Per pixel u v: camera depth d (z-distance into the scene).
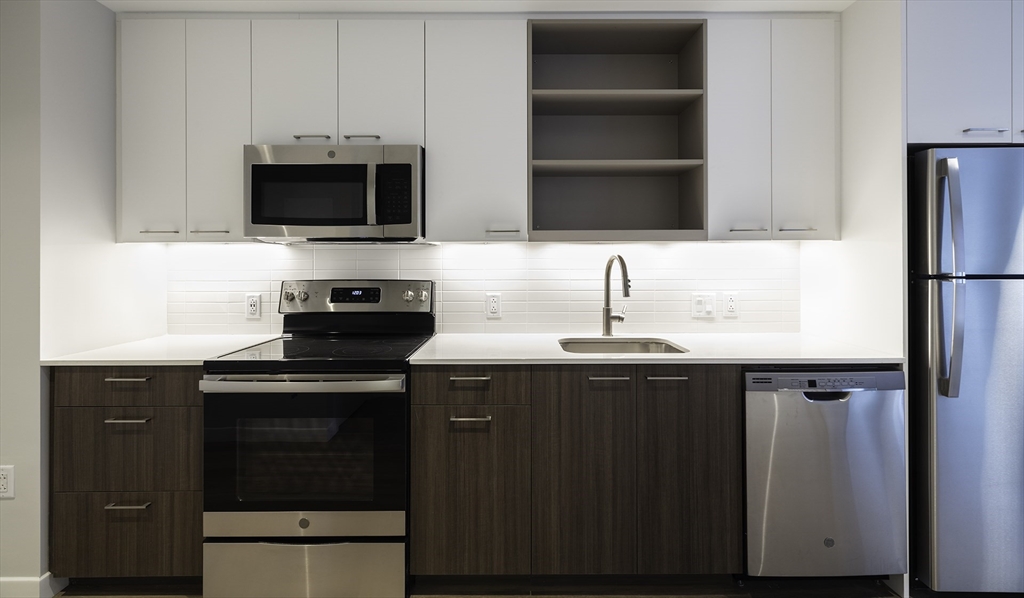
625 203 3.06
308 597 2.30
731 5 2.65
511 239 2.70
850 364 2.38
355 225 2.63
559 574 2.38
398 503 2.29
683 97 2.74
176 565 2.36
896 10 2.36
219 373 2.31
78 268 2.50
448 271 3.04
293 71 2.69
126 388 2.35
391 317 2.96
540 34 2.80
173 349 2.60
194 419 2.35
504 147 2.70
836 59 2.71
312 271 3.04
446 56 2.69
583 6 2.66
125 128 2.69
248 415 2.28
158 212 2.70
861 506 2.35
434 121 2.69
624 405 2.36
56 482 2.35
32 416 2.33
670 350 2.75
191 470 2.35
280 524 2.29
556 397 2.36
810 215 2.71
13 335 2.32
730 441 2.37
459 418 2.35
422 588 2.46
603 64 3.05
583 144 3.06
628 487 2.37
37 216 2.31
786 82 2.71
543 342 2.77
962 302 2.26
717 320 3.08
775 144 2.71
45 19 2.32
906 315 2.36
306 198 2.63
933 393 2.32
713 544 2.37
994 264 2.26
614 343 2.91
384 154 2.62
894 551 2.36
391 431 2.29
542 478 2.36
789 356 2.38
